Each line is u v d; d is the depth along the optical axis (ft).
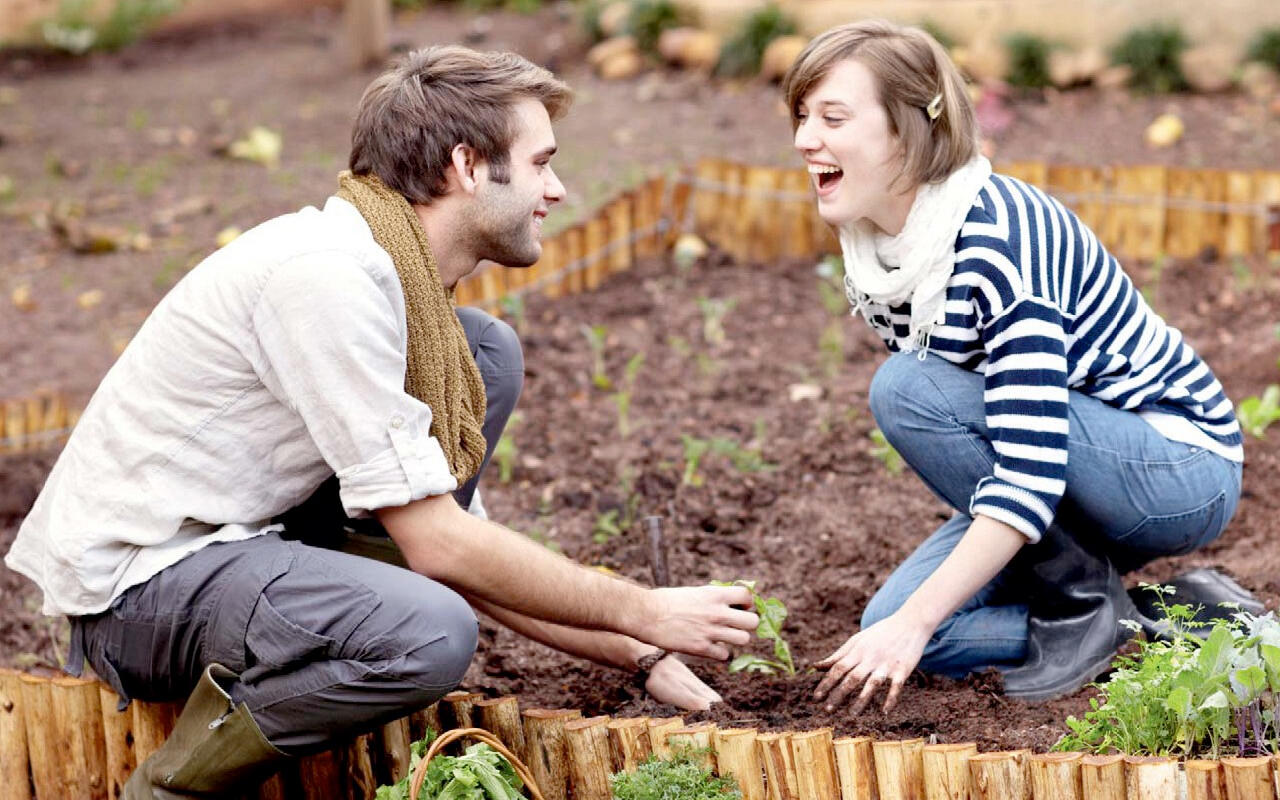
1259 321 18.76
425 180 9.50
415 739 10.12
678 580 13.62
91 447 9.61
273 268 9.04
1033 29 29.91
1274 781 8.53
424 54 9.73
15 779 11.10
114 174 28.04
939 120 9.82
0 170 28.68
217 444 9.32
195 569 9.37
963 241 9.90
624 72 32.17
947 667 11.12
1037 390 9.79
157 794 9.64
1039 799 8.87
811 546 14.19
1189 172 20.47
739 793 9.18
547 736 9.76
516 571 9.36
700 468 16.05
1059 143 25.71
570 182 24.93
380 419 9.02
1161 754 9.28
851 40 9.89
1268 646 8.96
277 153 28.71
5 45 38.09
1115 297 10.38
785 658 11.21
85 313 21.77
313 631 9.17
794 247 22.22
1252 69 28.09
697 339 19.79
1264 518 13.80
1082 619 10.75
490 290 20.04
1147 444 10.43
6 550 15.17
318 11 42.65
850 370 18.63
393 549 10.71
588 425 17.47
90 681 10.69
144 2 39.50
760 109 28.78
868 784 9.20
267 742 9.35
